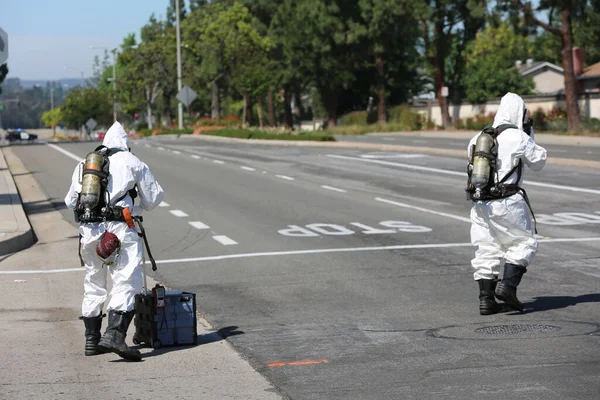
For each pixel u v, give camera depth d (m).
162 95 180.50
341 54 123.88
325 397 9.85
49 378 10.91
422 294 15.95
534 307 14.47
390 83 131.25
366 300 15.56
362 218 27.48
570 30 82.88
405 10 112.50
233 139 88.62
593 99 90.69
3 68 66.62
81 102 198.88
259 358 11.73
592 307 14.30
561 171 40.94
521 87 118.69
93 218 11.70
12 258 21.75
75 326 14.11
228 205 31.62
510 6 81.88
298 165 48.72
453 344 12.09
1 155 62.94
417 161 49.88
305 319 14.17
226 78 147.62
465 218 27.02
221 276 18.55
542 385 9.92
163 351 12.24
